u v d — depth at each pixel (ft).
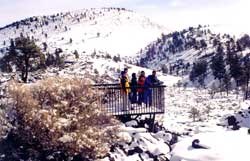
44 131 51.29
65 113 53.16
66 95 54.08
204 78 407.03
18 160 50.16
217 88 285.02
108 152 55.42
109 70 416.67
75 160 52.60
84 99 54.65
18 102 52.37
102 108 57.41
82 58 432.66
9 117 52.42
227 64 376.89
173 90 295.07
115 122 57.88
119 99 66.49
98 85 64.44
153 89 67.77
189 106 163.94
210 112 133.90
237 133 61.26
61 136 51.47
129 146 58.13
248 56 429.38
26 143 51.90
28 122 51.49
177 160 53.16
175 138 63.41
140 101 68.49
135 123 64.34
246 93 223.71
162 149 59.11
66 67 363.76
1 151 50.24
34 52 132.67
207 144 54.39
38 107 52.13
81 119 53.26
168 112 136.15
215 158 50.90
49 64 301.22
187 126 83.97
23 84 54.54
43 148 51.65
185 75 559.79
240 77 279.08
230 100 204.33
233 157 50.88
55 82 54.80
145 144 59.21
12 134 51.98
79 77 57.77
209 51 629.92
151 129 66.44
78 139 51.44
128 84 67.46
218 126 92.12
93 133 53.42
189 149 54.75
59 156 51.98
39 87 54.03
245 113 113.09
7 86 55.57
